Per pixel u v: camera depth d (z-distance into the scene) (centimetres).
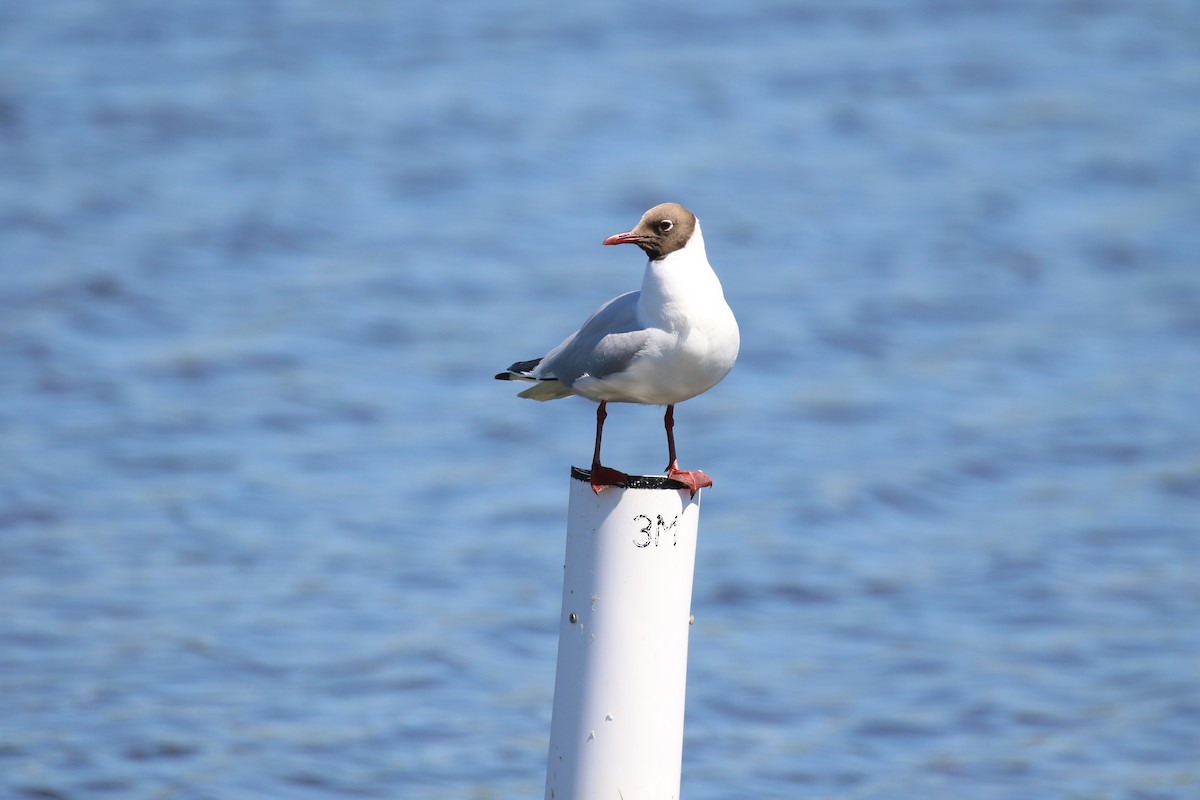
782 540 1784
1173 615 1620
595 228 2803
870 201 2948
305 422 2083
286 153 3097
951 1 4247
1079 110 3472
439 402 2164
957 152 3216
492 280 2581
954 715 1407
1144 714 1414
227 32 3794
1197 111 3500
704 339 691
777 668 1496
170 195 2877
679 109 3378
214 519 1784
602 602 678
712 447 2042
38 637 1485
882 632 1577
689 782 1273
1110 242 2808
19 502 1794
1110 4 4331
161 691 1389
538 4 4091
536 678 1458
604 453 2022
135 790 1217
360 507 1834
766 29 3938
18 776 1225
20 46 3622
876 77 3622
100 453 1948
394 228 2789
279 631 1522
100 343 2300
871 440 2067
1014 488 1944
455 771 1273
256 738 1312
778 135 3275
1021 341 2411
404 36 3800
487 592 1630
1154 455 2031
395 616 1566
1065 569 1730
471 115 3306
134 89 3394
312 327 2386
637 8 4066
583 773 689
